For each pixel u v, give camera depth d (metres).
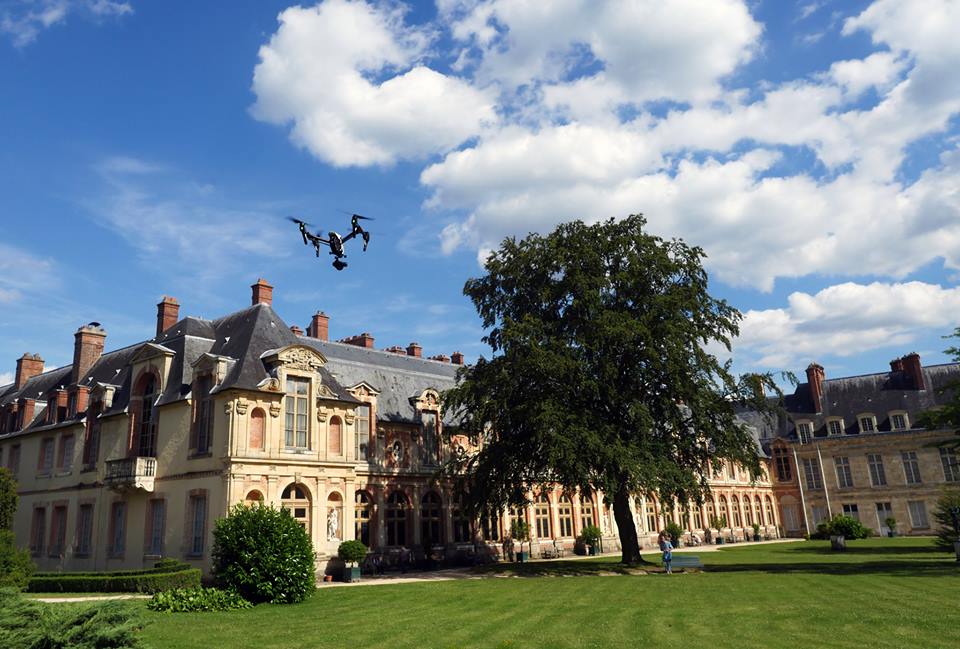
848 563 32.25
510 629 16.62
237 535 22.61
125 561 32.88
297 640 15.84
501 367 32.34
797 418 72.12
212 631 17.06
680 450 33.44
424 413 42.00
